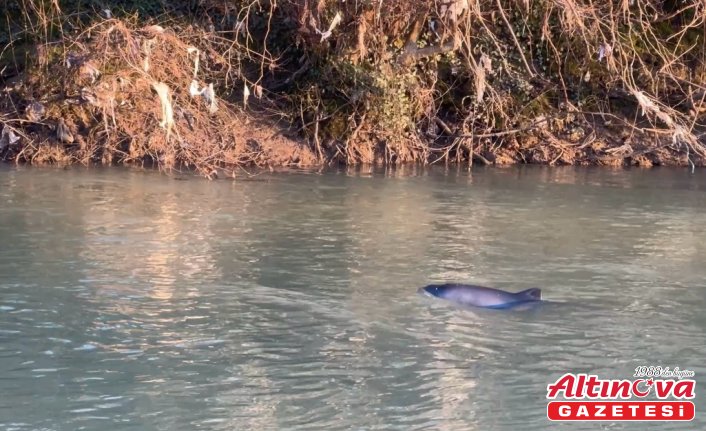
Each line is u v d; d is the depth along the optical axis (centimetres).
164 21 1636
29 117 1497
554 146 1686
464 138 1664
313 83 1628
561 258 894
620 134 1711
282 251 896
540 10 1692
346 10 1569
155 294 746
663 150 1691
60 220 1013
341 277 806
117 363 601
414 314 709
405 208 1148
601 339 662
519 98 1688
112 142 1501
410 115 1664
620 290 785
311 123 1614
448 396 560
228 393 558
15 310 697
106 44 1491
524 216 1112
